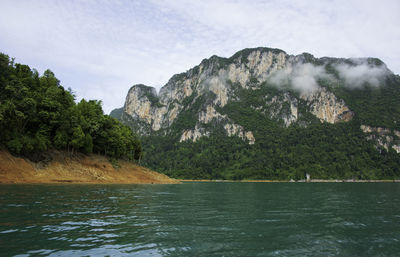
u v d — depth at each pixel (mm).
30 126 56750
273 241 10852
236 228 13359
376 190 60312
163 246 9711
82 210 17625
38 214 15219
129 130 99312
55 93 61031
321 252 9430
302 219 16625
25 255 8094
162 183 77250
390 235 12336
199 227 13430
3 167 43531
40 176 48438
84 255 8352
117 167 72000
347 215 18734
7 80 52531
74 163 60031
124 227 12891
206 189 58344
